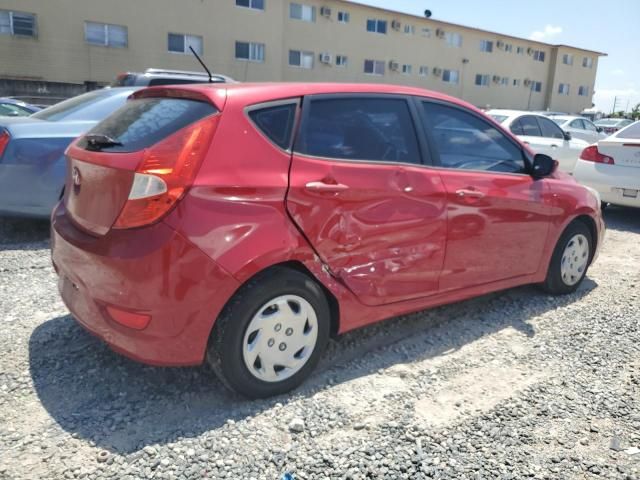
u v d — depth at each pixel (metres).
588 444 2.61
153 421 2.68
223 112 2.71
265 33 27.55
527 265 4.18
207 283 2.55
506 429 2.71
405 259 3.31
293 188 2.80
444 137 3.63
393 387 3.07
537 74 42.34
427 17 34.19
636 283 5.04
